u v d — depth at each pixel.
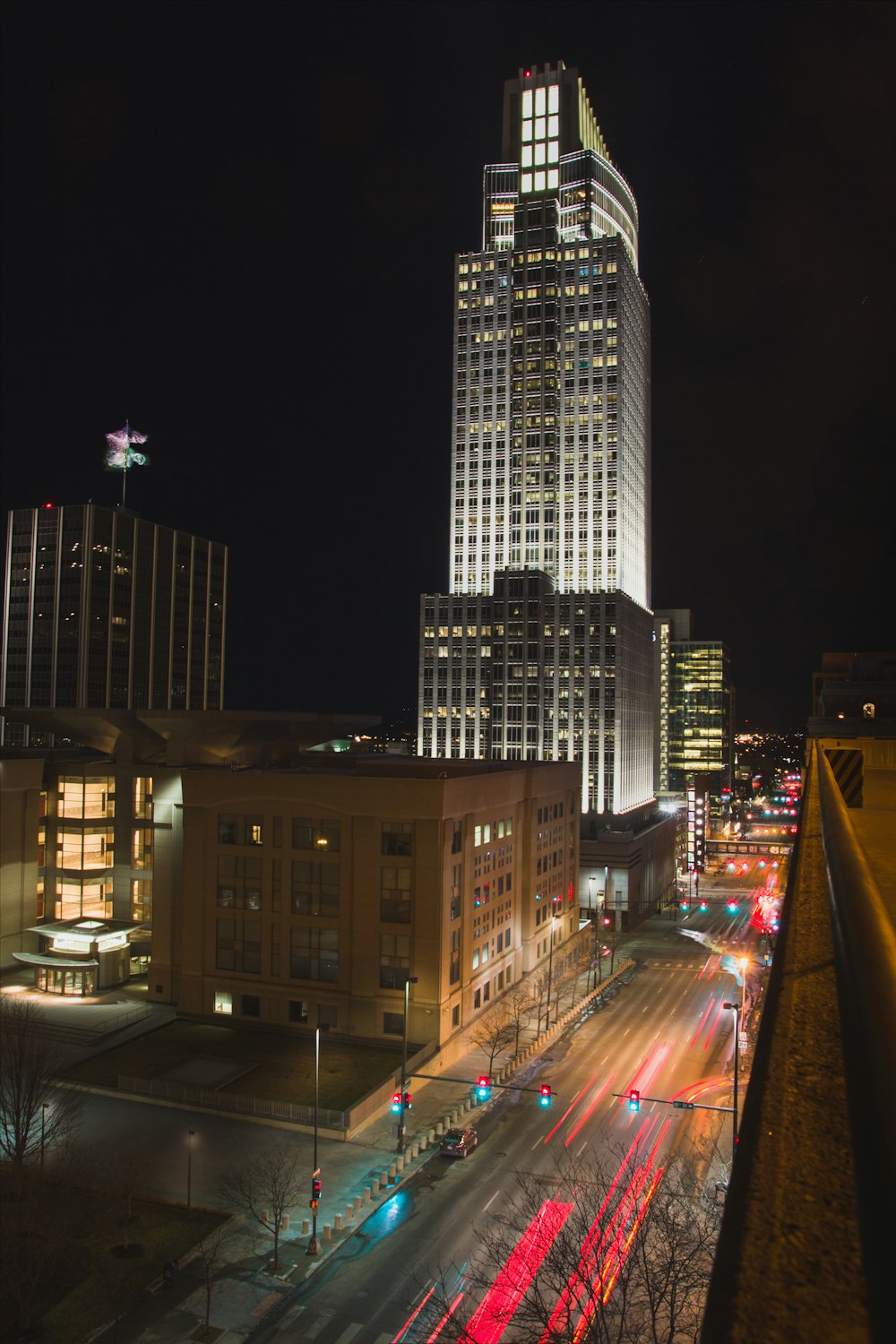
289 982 84.06
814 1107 2.97
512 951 101.12
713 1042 88.56
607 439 191.00
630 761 186.12
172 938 91.06
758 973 117.25
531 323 195.00
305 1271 48.38
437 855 80.19
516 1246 47.44
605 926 140.00
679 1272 37.47
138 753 103.94
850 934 3.69
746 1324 1.97
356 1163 61.12
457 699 187.50
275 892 85.19
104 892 102.31
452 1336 38.50
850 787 18.78
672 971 119.56
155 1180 57.62
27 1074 60.91
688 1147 63.75
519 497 193.75
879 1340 1.74
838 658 163.25
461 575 195.50
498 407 196.12
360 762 109.69
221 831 87.31
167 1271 46.72
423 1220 53.97
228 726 97.62
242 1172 59.16
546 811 114.12
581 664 180.75
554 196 198.75
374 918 81.62
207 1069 74.44
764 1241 2.33
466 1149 62.75
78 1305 44.94
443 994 80.50
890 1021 2.67
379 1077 73.25
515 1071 80.25
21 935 99.44
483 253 199.50
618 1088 76.31
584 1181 58.19
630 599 187.75
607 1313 39.56
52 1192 53.31
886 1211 2.03
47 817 102.75
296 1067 75.06
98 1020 85.19
